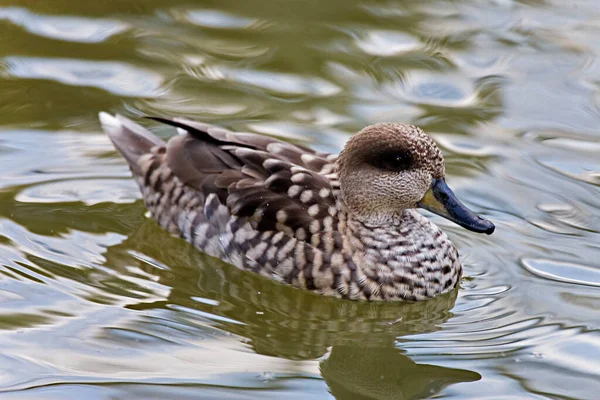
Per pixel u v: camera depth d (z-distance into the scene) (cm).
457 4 1950
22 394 1052
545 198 1447
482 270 1338
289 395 1075
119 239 1367
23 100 1628
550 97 1664
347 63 1752
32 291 1238
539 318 1223
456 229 1441
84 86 1675
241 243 1304
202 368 1113
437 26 1869
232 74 1717
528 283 1297
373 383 1116
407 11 1923
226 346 1165
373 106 1633
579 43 1808
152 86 1681
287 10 1919
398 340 1202
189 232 1359
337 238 1280
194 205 1346
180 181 1353
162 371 1103
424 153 1262
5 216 1386
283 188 1294
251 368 1122
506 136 1573
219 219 1320
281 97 1658
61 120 1590
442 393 1091
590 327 1198
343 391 1091
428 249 1298
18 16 1861
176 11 1906
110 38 1808
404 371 1138
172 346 1153
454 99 1659
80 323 1184
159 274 1306
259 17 1891
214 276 1313
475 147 1547
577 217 1412
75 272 1289
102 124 1448
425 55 1777
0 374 1083
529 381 1102
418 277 1287
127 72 1714
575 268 1316
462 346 1180
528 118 1616
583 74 1717
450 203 1270
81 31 1825
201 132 1359
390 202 1283
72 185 1465
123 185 1480
